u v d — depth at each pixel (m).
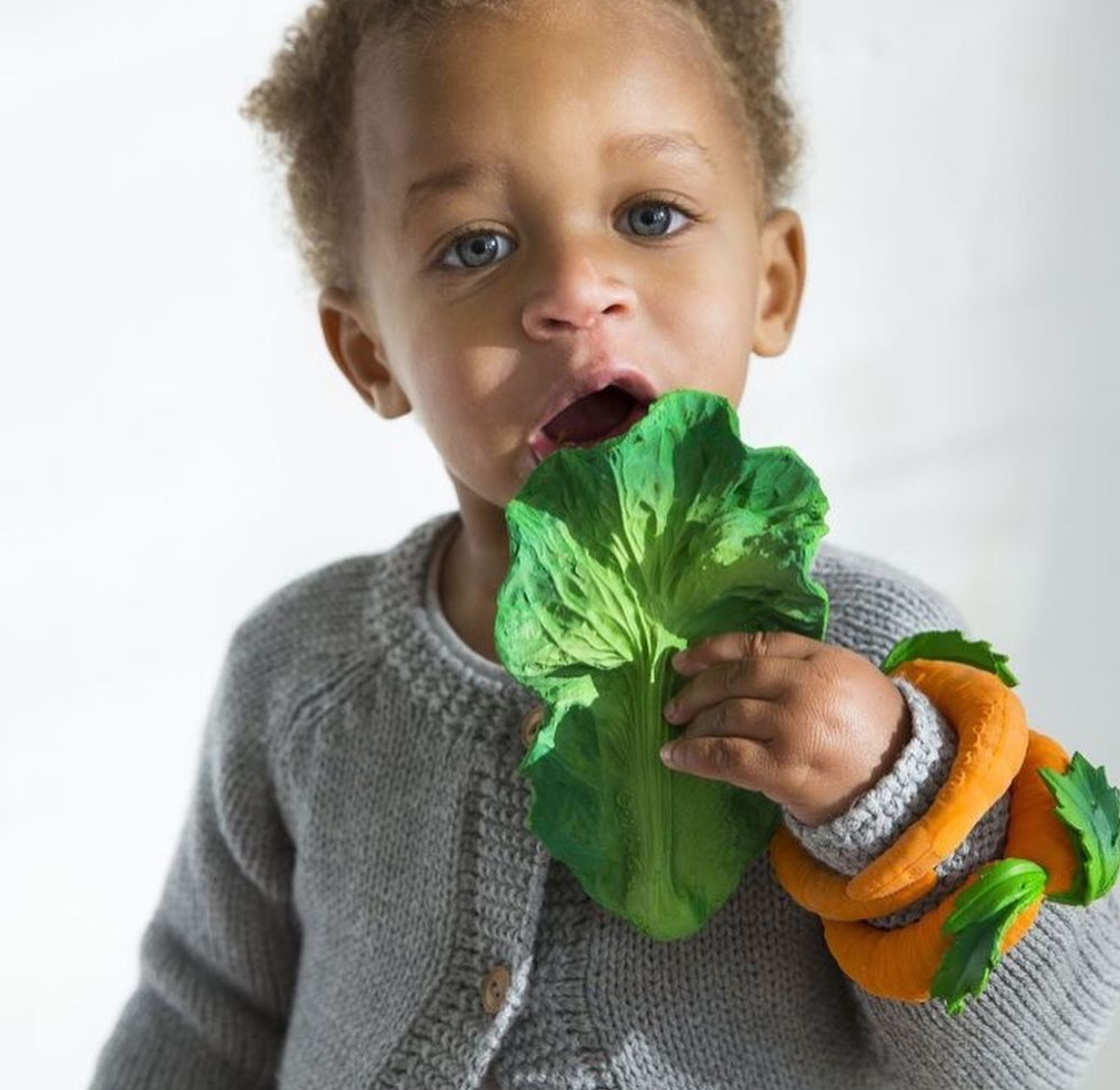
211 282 1.27
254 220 1.25
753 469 0.58
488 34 0.67
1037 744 0.59
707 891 0.63
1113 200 1.13
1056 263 1.16
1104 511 1.18
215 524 1.31
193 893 0.90
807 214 1.18
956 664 0.61
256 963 0.88
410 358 0.71
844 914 0.58
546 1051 0.70
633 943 0.70
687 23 0.71
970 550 1.21
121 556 1.32
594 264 0.65
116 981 1.38
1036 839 0.56
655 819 0.62
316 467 1.30
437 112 0.67
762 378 1.21
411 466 1.30
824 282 1.19
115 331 1.28
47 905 1.38
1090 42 1.12
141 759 1.35
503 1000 0.70
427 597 0.82
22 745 1.35
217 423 1.29
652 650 0.61
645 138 0.67
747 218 0.72
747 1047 0.69
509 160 0.66
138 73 1.23
